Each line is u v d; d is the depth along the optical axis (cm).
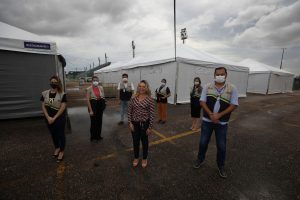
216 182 269
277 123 642
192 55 1074
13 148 376
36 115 616
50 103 315
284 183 270
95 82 407
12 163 314
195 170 303
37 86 607
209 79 1100
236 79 1356
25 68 582
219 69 271
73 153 356
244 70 1409
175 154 364
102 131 500
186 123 603
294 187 260
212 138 461
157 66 1070
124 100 567
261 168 313
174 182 267
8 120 582
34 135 454
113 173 287
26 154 349
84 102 1044
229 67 1225
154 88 1104
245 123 635
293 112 866
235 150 390
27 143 403
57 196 232
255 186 261
